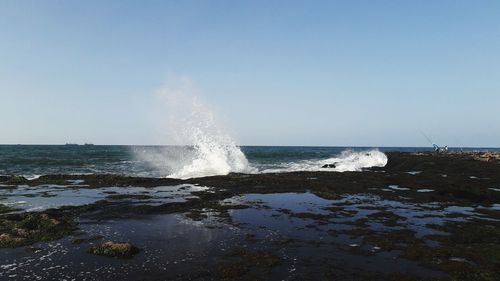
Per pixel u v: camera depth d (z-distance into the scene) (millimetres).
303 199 22906
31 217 15797
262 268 11141
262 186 27719
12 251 12273
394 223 16938
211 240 13875
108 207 19219
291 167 47156
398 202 22281
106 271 10719
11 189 25203
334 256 12320
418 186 28375
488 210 20172
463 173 35875
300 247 13219
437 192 25281
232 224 16344
